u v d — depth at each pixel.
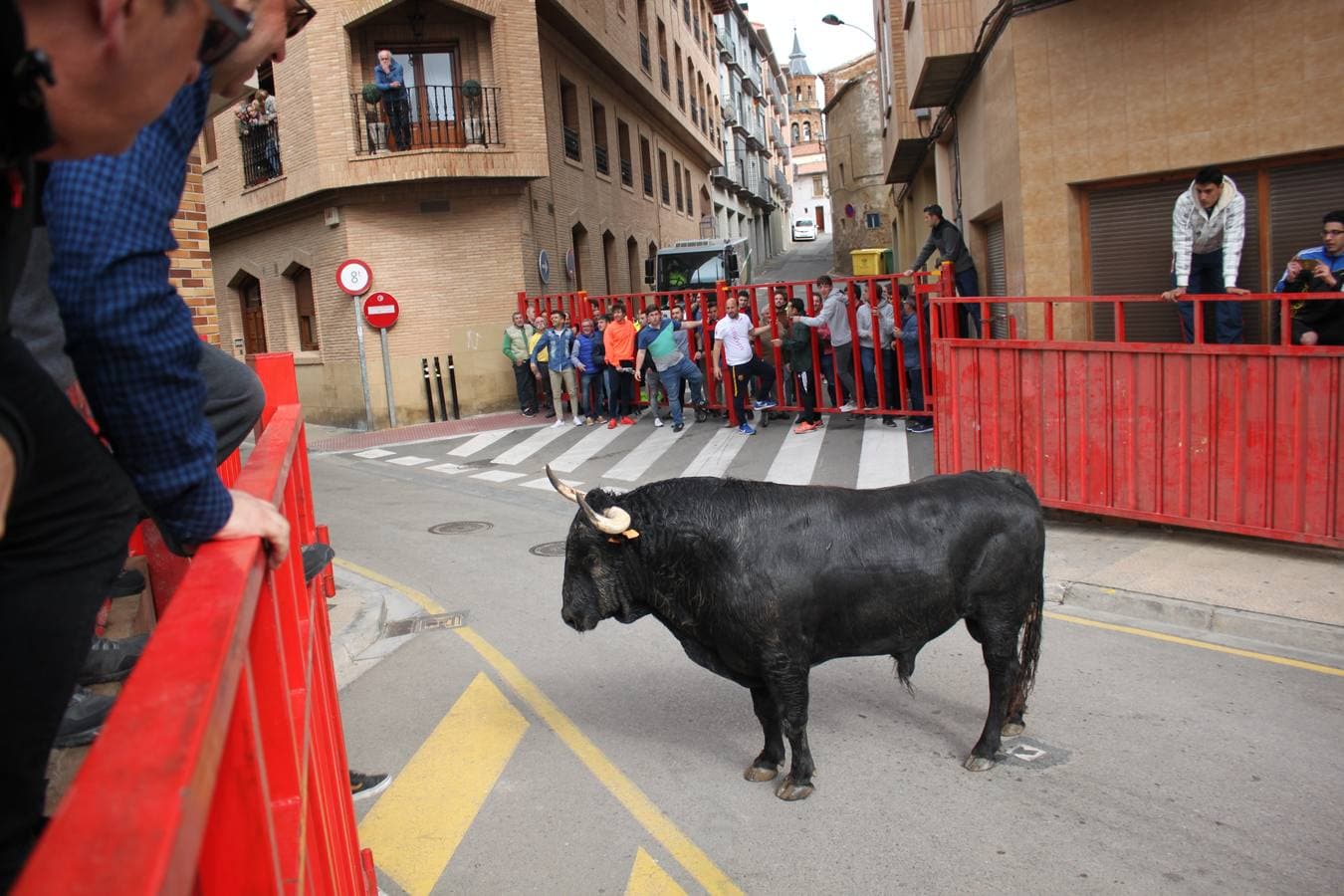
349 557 9.72
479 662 6.61
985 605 4.66
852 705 5.62
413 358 20.52
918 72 14.98
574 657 6.61
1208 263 8.97
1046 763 4.77
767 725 4.75
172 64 1.32
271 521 1.78
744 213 57.25
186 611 1.27
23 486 1.29
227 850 1.33
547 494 12.54
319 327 21.45
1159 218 10.90
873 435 13.55
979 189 14.57
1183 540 7.92
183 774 0.86
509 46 20.31
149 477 1.64
